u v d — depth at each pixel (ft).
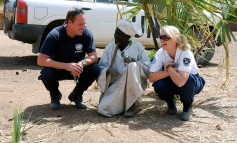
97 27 28.73
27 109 16.70
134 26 15.53
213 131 14.60
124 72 15.39
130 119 15.55
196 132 14.44
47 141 13.46
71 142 13.35
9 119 15.56
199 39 19.38
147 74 15.72
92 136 13.75
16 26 26.84
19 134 12.17
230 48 40.91
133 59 15.71
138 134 14.01
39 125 14.83
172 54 15.06
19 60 30.81
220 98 19.11
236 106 17.76
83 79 16.29
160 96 15.99
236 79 23.99
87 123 15.02
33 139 13.61
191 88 15.16
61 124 14.93
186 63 14.76
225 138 13.97
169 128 14.74
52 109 16.57
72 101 17.01
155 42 18.38
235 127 15.08
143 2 16.80
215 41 19.21
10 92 19.86
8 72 25.62
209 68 28.30
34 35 27.14
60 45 15.92
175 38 14.79
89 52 16.15
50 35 15.74
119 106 15.80
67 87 21.31
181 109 17.11
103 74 15.67
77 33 15.61
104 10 28.71
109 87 15.96
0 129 14.66
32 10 26.94
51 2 27.43
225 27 17.95
